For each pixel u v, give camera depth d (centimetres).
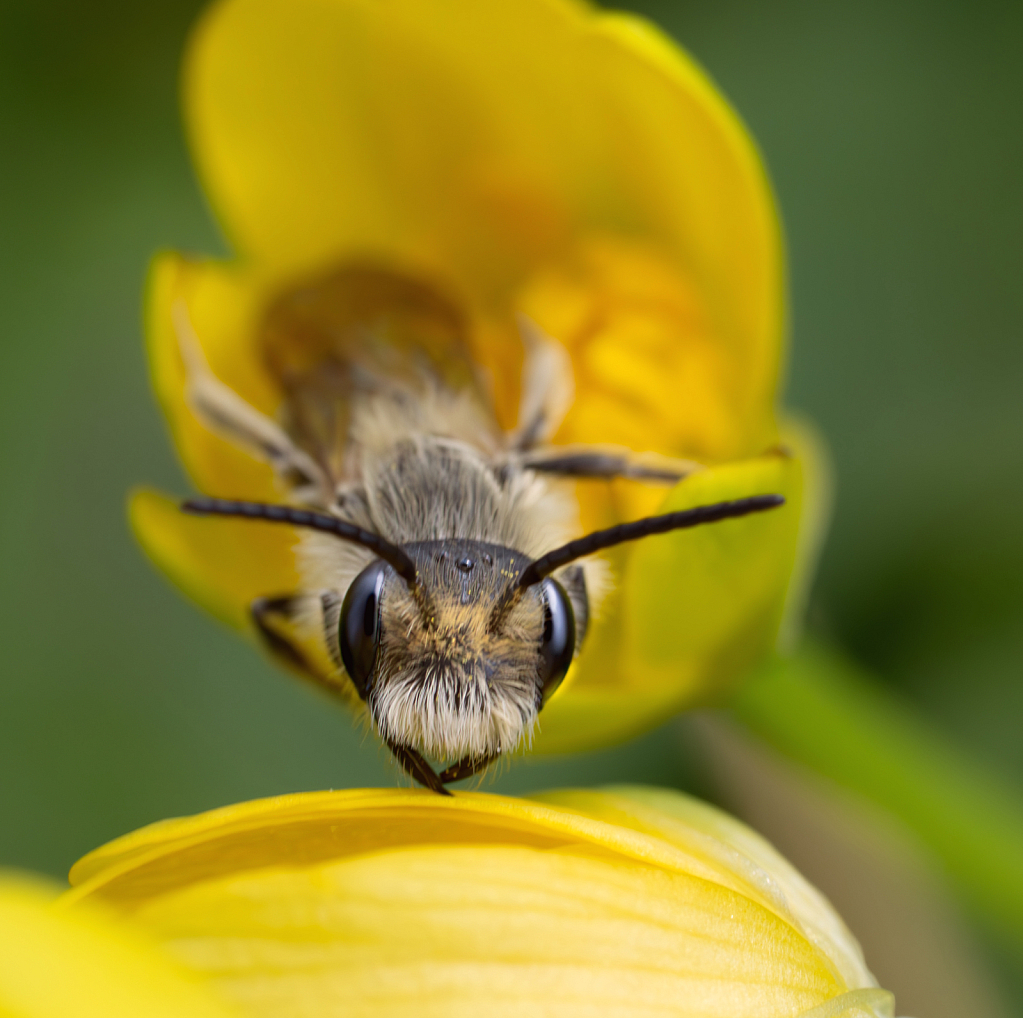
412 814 5
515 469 6
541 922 5
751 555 6
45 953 5
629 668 6
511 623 6
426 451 6
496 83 6
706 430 6
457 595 6
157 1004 5
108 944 5
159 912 5
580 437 6
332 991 5
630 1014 5
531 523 6
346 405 6
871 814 7
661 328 6
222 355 6
